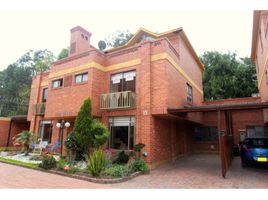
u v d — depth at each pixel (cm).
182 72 1359
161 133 1142
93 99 1179
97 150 900
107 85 1259
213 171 940
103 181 694
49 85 1461
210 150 1772
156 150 1055
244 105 855
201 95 1906
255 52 1645
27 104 3688
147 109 1048
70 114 1253
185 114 1294
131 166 875
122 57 1241
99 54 1273
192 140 1795
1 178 691
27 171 859
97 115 1188
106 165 850
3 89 3609
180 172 919
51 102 1403
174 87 1158
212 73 2719
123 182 722
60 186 617
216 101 1858
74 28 1553
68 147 1078
